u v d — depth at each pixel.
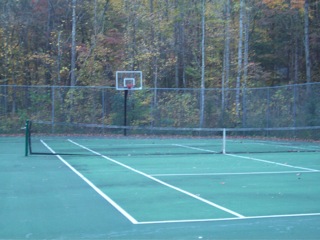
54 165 18.97
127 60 42.53
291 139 32.97
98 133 36.75
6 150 25.25
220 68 45.25
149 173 16.81
